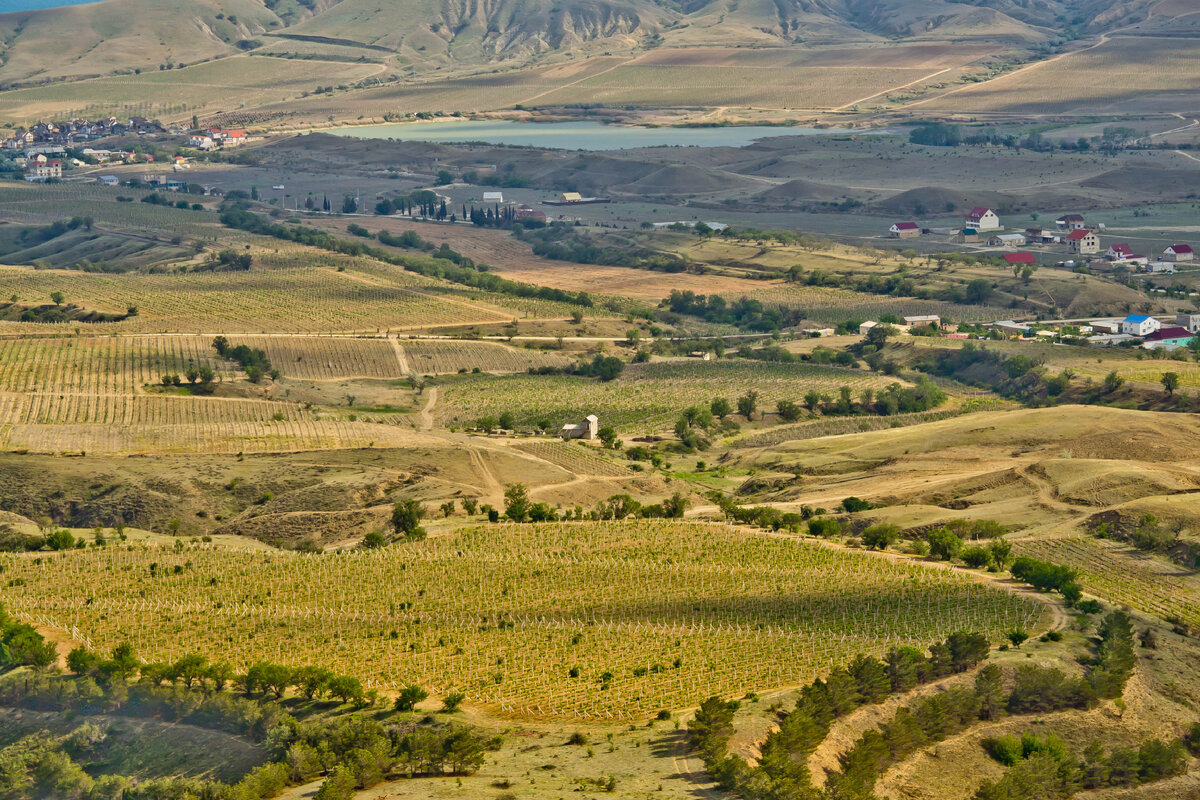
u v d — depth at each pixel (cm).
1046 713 14675
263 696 14862
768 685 15338
